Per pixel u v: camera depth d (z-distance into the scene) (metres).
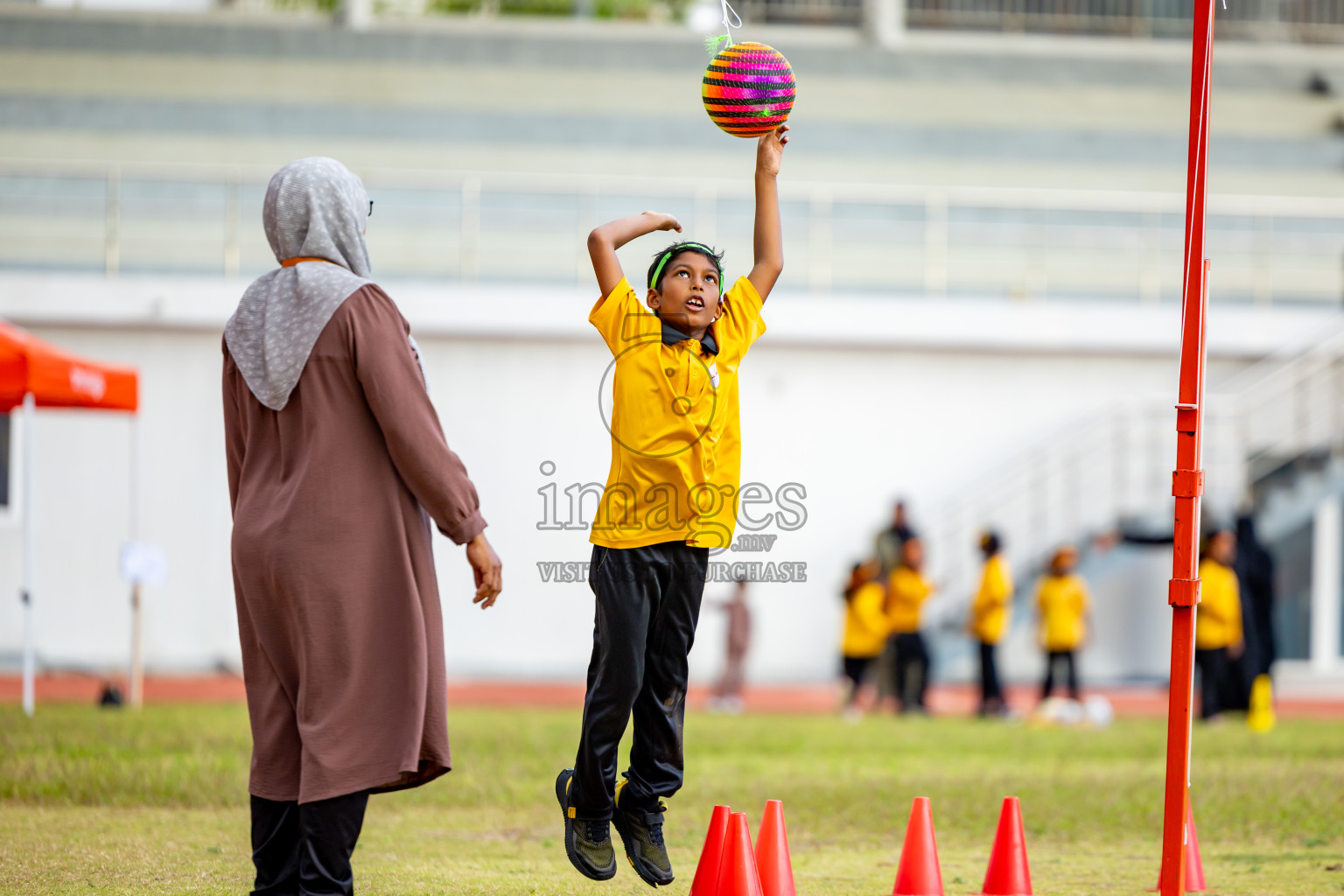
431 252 72.25
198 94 83.38
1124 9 93.25
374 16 92.25
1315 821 26.53
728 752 37.94
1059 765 35.91
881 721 50.88
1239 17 93.06
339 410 15.38
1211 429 65.06
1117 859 22.94
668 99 86.62
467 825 25.23
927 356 67.69
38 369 43.59
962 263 74.69
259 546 15.23
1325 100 87.50
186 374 64.19
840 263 74.50
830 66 88.62
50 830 22.94
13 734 35.31
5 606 62.53
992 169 82.56
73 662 62.66
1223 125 86.25
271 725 15.62
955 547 66.56
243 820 24.33
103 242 72.00
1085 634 56.28
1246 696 51.03
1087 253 75.00
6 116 80.38
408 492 15.75
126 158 78.88
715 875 18.14
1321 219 78.19
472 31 88.88
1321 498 65.25
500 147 82.50
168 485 63.78
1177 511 17.83
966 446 67.56
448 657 64.31
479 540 15.75
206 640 63.56
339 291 15.47
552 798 28.30
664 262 16.48
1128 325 67.38
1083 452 67.25
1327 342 66.50
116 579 63.12
